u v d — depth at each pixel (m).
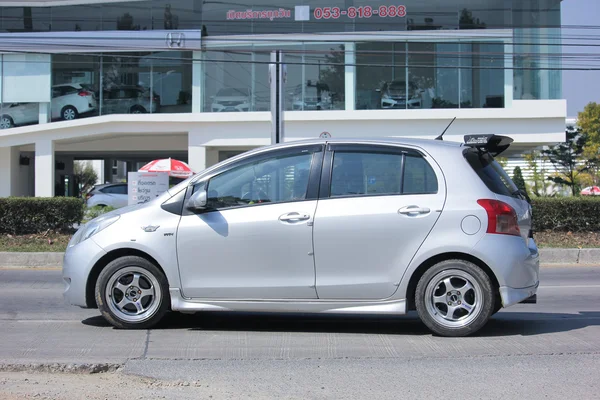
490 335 6.43
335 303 6.10
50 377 5.07
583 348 5.91
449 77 24.44
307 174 6.27
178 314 7.47
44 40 25.80
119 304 6.45
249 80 25.34
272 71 17.12
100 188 25.39
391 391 4.72
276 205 6.20
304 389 4.76
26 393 4.64
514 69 23.89
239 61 25.30
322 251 6.07
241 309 6.20
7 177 27.78
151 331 6.52
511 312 7.86
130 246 6.27
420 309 6.10
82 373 5.19
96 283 6.41
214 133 25.28
